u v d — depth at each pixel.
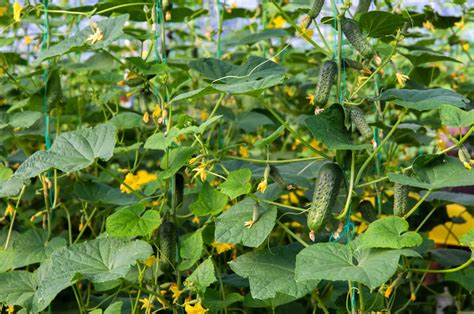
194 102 2.95
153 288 2.05
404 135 2.52
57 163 1.98
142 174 2.69
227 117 2.64
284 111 3.06
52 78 2.29
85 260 1.95
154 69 2.12
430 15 2.57
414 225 2.42
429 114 3.04
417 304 2.46
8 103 2.88
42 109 2.34
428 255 2.39
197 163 2.12
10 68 2.93
